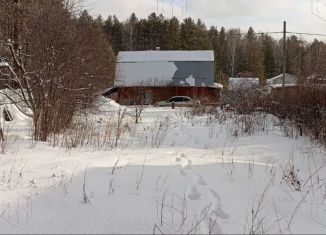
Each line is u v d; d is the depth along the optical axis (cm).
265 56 8038
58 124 974
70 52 1020
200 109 2120
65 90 1031
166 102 3631
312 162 791
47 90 956
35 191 512
